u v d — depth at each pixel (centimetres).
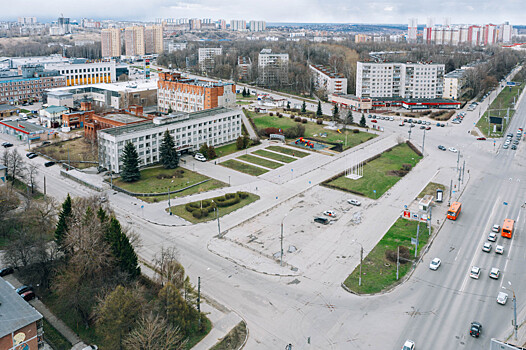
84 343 8419
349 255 11450
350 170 18225
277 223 13350
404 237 12362
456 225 13188
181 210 14312
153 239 12344
